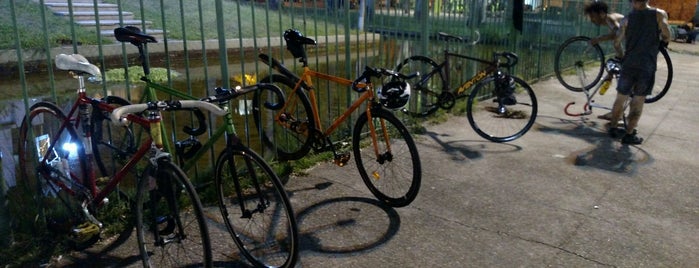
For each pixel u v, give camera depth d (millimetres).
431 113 6141
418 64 6285
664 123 6465
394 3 6074
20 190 3617
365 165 4531
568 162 4918
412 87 6219
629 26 5277
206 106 2605
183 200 3328
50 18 11461
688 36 18797
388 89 3674
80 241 2965
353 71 6234
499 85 5660
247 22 13797
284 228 3350
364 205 3822
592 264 3098
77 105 3119
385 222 3564
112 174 3471
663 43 5590
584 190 4234
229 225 3068
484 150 5219
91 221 2971
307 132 4227
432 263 3062
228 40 12047
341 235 3363
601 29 11609
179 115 6156
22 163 3645
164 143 3020
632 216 3770
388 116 3723
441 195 4051
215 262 2998
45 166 3225
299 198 3902
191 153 3230
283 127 4555
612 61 6457
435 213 3729
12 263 2887
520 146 5383
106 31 11641
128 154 3145
